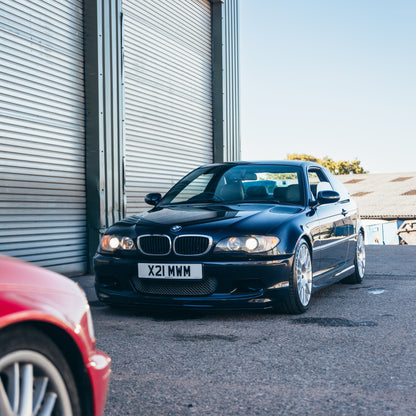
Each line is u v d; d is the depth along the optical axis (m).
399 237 30.50
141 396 2.87
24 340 1.69
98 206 8.27
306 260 5.12
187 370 3.33
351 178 46.88
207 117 12.63
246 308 4.61
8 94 6.92
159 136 10.55
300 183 5.76
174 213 5.24
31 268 1.89
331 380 3.12
